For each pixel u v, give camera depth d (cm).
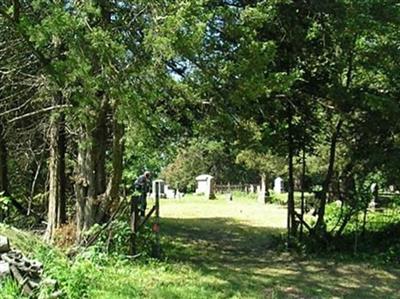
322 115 1666
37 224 1647
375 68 1523
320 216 1658
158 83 952
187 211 2744
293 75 1061
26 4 1041
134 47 944
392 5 1429
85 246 1201
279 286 1162
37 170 1633
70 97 1027
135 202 1291
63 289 755
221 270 1282
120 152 1278
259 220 2422
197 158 4641
